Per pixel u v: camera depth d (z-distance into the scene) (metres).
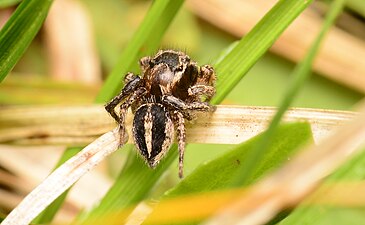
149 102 0.08
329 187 0.08
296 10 0.08
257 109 0.08
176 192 0.08
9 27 0.08
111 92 0.09
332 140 0.07
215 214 0.07
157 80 0.08
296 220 0.08
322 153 0.07
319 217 0.08
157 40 0.08
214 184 0.08
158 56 0.08
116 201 0.08
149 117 0.08
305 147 0.08
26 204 0.08
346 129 0.07
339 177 0.08
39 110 0.08
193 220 0.08
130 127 0.08
